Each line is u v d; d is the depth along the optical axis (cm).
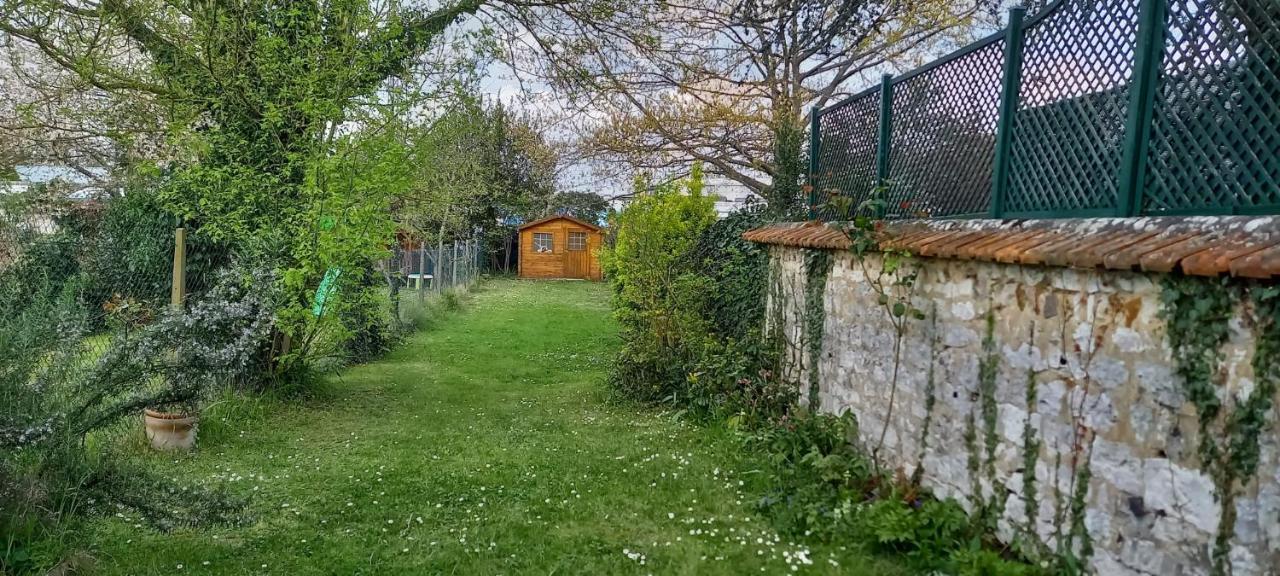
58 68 920
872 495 451
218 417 620
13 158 1034
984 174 414
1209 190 267
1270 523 237
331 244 693
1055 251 304
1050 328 326
